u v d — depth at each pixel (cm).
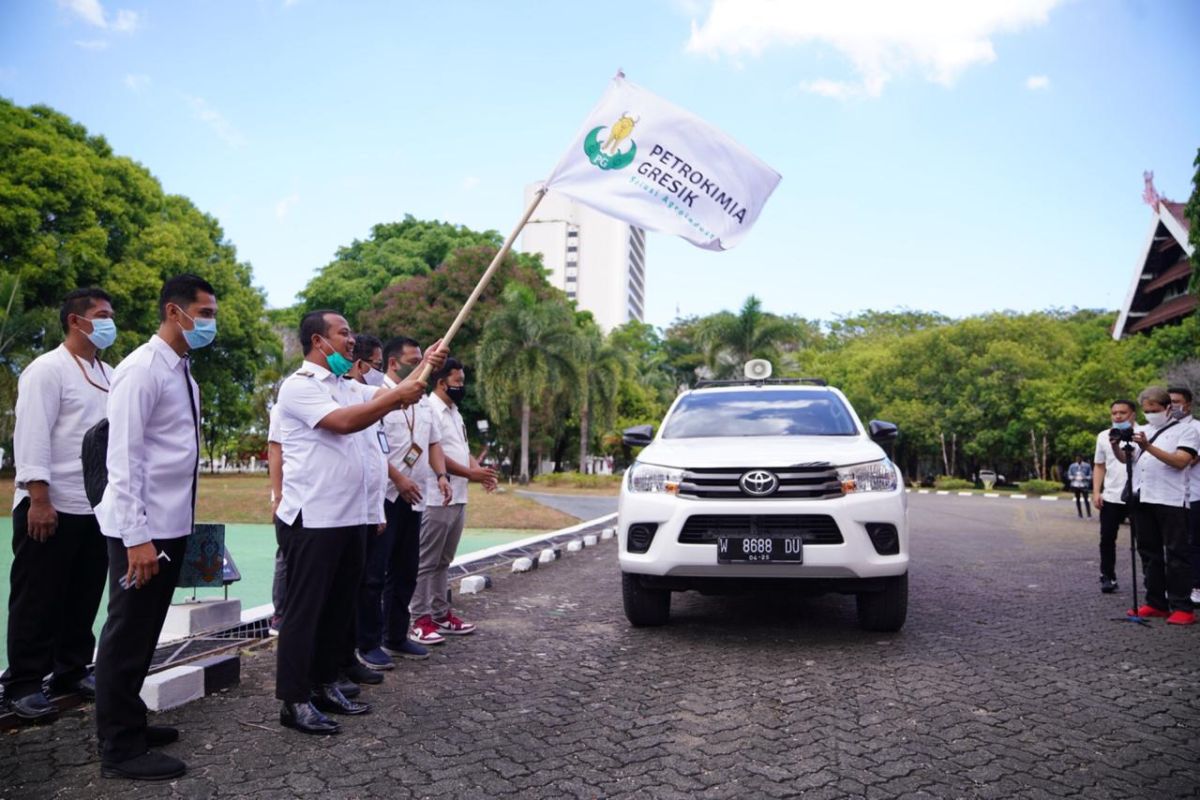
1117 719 371
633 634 550
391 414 497
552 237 12362
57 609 372
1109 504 715
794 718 371
